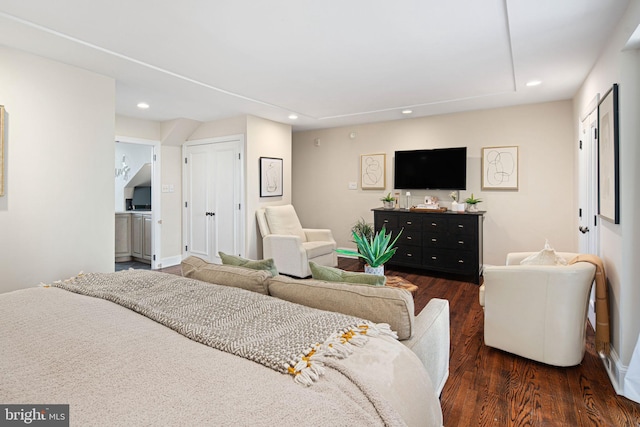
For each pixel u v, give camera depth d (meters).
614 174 2.20
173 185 5.63
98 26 2.34
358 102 4.33
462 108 4.69
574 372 2.31
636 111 2.12
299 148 6.52
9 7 2.09
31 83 2.76
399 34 2.47
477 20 2.27
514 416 1.85
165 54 2.80
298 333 1.17
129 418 0.76
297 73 3.27
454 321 3.21
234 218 5.14
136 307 1.44
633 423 1.79
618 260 2.20
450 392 2.08
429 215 4.76
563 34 2.44
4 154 2.63
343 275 1.73
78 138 3.05
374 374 1.03
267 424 0.76
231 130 5.13
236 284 1.78
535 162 4.48
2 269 2.63
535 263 2.58
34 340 1.14
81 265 3.08
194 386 0.89
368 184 5.76
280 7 2.11
